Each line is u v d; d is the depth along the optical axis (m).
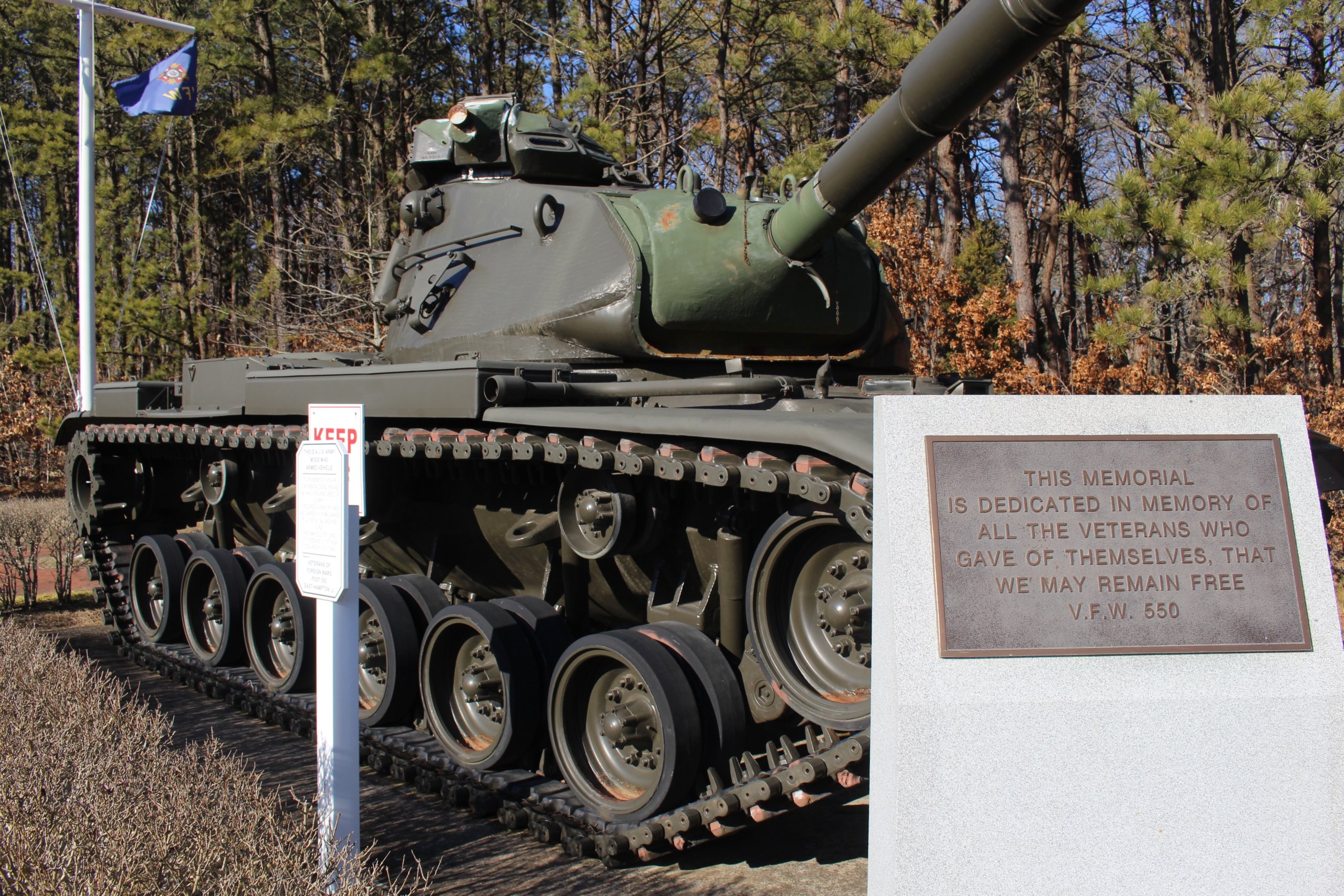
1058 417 4.11
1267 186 12.19
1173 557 4.01
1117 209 12.45
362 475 4.82
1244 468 4.14
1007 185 19.11
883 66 16.19
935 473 4.00
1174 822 3.80
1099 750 3.81
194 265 29.47
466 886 5.19
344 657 4.83
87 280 14.61
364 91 26.28
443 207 8.58
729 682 5.41
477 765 6.29
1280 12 13.56
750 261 6.95
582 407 5.83
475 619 6.31
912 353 17.03
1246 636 3.96
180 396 9.80
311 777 6.68
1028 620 3.89
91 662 8.88
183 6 27.20
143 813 4.53
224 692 8.49
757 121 26.25
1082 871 3.77
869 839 4.06
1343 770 3.87
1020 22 4.44
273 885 4.07
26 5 30.47
